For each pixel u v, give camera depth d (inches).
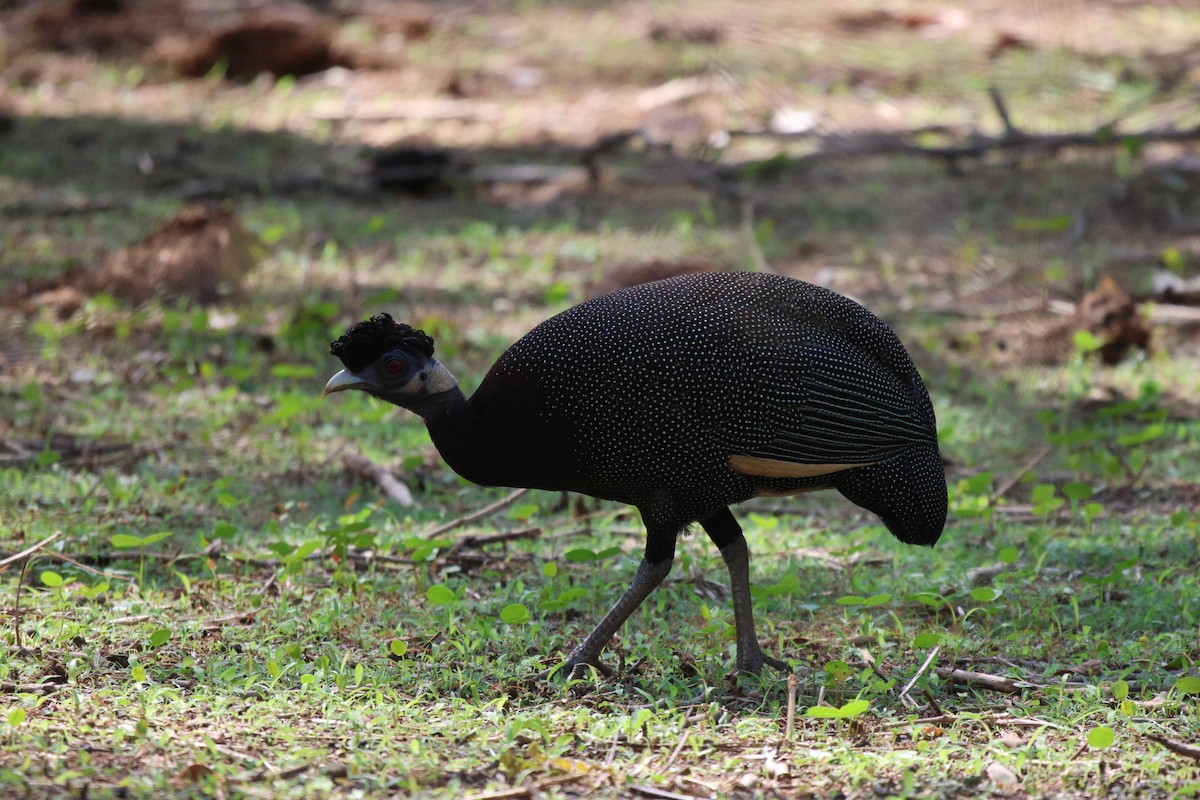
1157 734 287.4
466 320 634.8
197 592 362.3
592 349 308.0
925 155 823.7
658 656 330.0
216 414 518.6
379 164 850.8
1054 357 599.8
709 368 306.2
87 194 808.9
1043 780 268.1
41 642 320.8
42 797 237.9
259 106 984.9
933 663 333.4
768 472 315.3
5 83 999.0
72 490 439.2
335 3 1214.3
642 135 874.8
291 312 630.5
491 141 925.2
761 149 893.2
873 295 676.7
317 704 293.0
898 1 1101.1
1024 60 946.1
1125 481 475.5
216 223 664.4
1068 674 325.7
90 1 1116.5
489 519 442.9
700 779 266.2
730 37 966.4
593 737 281.6
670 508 315.6
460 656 327.3
